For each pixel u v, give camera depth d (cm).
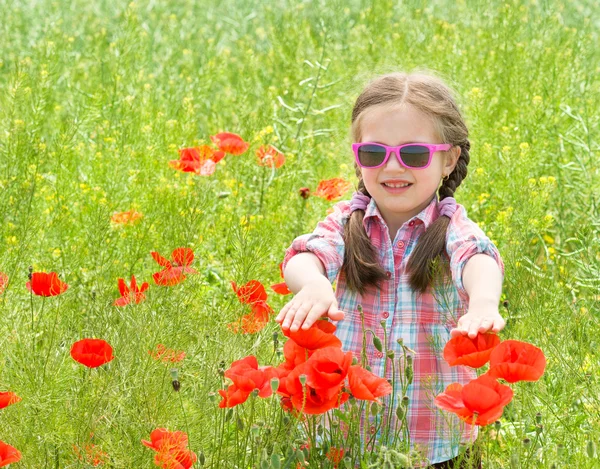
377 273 356
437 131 357
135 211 538
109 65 838
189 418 339
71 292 470
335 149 684
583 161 634
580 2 1120
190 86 820
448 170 373
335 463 321
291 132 715
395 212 364
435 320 357
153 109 720
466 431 351
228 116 790
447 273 358
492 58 791
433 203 365
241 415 355
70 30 1067
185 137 680
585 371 394
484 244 341
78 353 323
